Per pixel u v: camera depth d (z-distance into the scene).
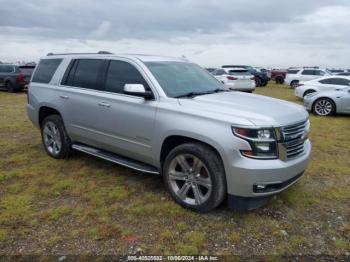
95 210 3.71
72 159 5.52
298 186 4.51
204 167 3.48
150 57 4.61
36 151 6.03
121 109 4.24
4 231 3.25
